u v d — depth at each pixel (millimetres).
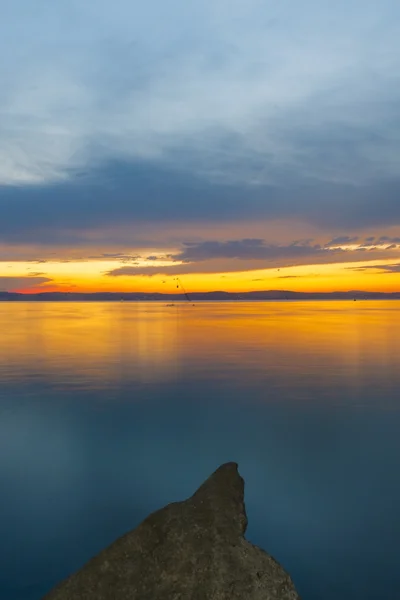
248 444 14133
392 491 10711
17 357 34312
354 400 19578
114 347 40406
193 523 5438
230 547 5168
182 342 44031
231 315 99500
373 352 34906
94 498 10570
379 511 9758
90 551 8398
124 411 18344
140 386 23344
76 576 4926
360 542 8531
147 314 109312
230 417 17266
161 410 18406
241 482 6285
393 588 7273
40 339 48000
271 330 56625
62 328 63719
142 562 5027
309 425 16047
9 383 24266
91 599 4727
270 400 19859
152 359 32750
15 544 8641
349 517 9453
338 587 7344
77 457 13188
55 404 19578
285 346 39562
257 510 9914
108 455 13328
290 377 25109
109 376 26219
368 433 15039
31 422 16797
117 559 5055
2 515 9781
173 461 12859
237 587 4793
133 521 9562
